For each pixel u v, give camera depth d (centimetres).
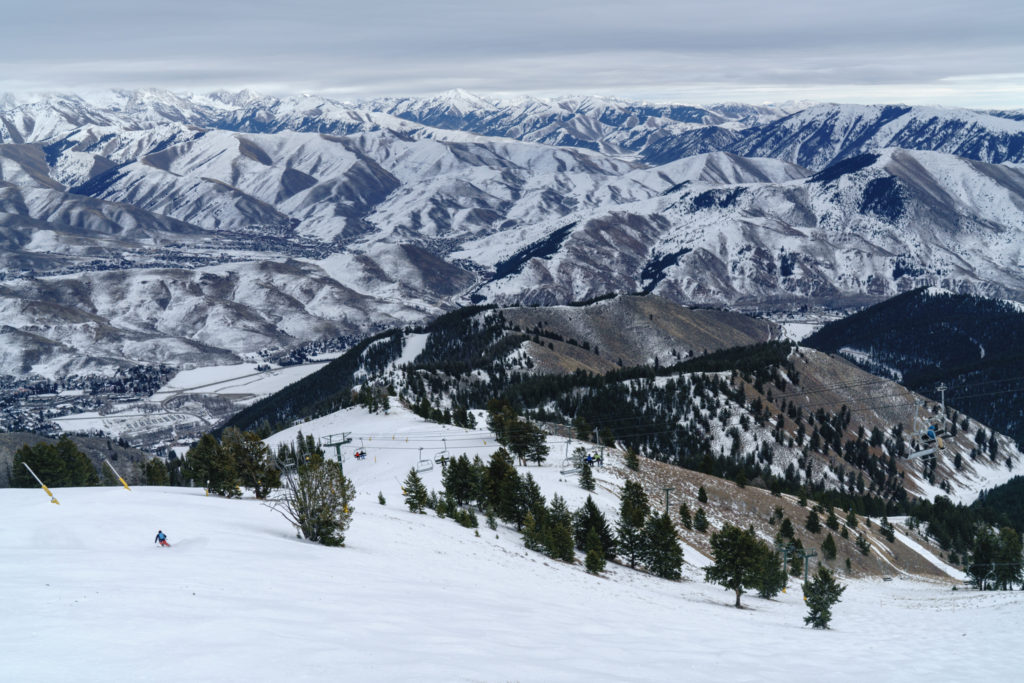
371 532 6531
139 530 4959
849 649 4744
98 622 2655
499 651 3066
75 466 12200
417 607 3806
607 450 15750
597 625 4478
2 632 2469
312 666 2414
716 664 3544
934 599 9731
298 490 5738
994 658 4303
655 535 9350
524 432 13812
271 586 3675
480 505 10675
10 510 5462
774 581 9300
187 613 2906
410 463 13575
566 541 8600
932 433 6375
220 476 8112
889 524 15775
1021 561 11350
